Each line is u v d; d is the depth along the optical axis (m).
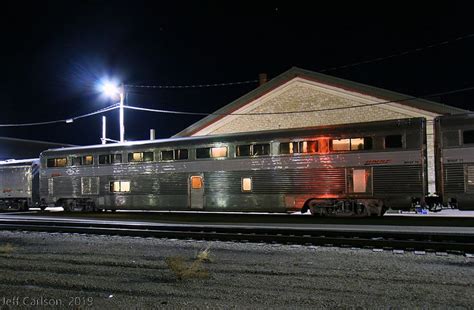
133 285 8.37
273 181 20.42
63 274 9.48
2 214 28.66
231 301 7.27
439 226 16.52
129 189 24.20
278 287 8.13
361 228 16.22
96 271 9.67
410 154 17.86
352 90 26.89
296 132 20.16
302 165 19.84
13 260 11.23
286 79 28.52
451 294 7.51
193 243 13.66
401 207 18.08
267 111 29.27
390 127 18.27
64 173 26.56
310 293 7.69
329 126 19.62
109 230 16.19
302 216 21.64
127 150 24.50
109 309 6.87
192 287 8.19
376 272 9.34
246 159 21.08
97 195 25.23
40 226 17.86
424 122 18.03
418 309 6.70
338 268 9.82
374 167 18.44
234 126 30.09
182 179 22.67
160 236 15.23
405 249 11.83
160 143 23.55
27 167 29.64
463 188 17.20
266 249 12.45
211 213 24.88
